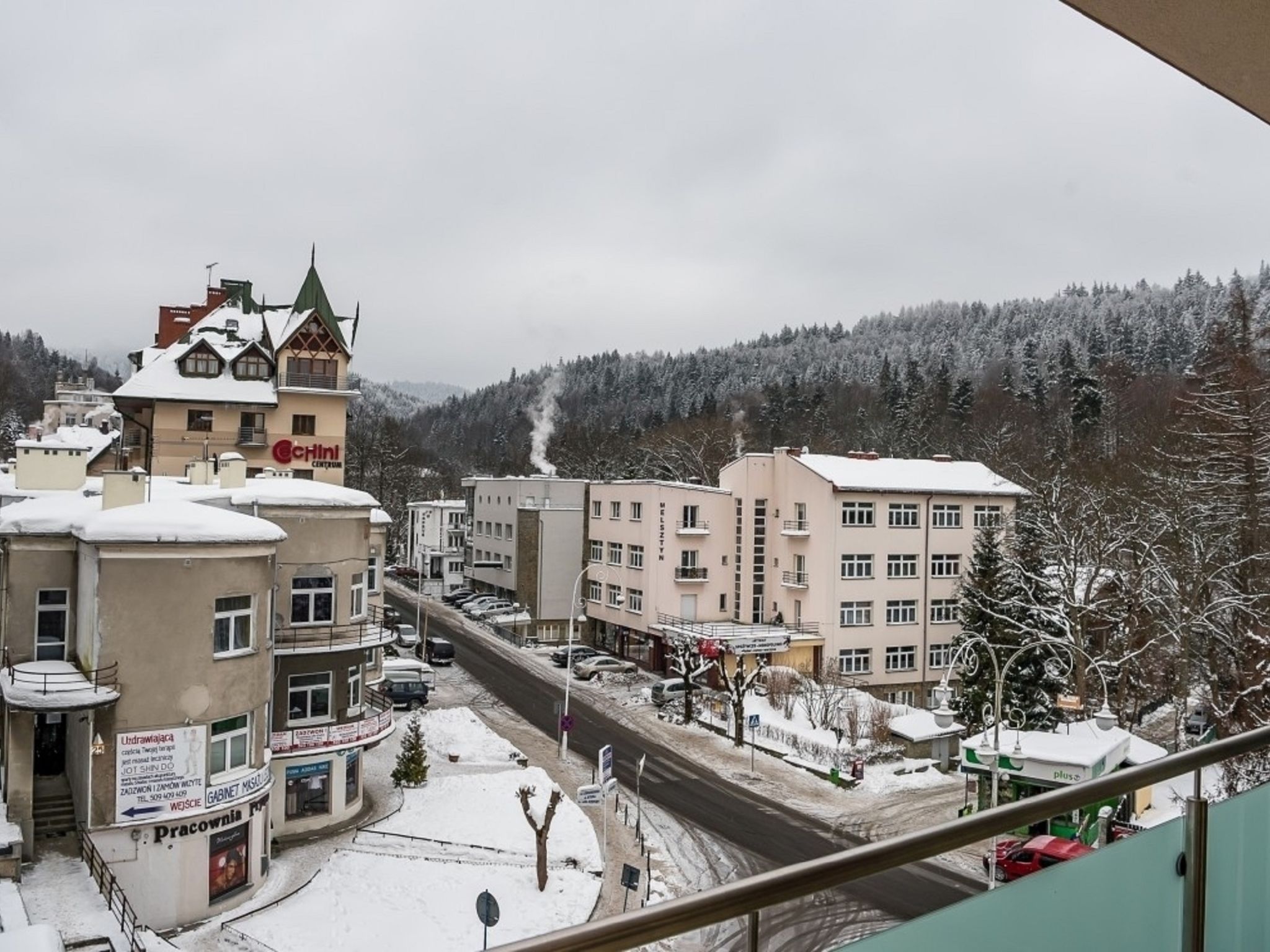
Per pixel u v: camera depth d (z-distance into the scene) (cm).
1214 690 3394
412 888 2412
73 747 2323
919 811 3262
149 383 5000
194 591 2239
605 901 2405
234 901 2292
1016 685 3997
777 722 4241
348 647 2883
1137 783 324
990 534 4253
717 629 4978
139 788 2162
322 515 2880
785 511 5250
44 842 2177
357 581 2991
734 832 2980
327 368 5269
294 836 2775
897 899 801
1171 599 3747
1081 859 302
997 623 4022
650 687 5000
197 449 5053
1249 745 366
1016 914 282
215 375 5131
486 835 2833
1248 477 3228
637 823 2848
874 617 5012
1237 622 3359
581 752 3859
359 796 3020
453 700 4634
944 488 5147
